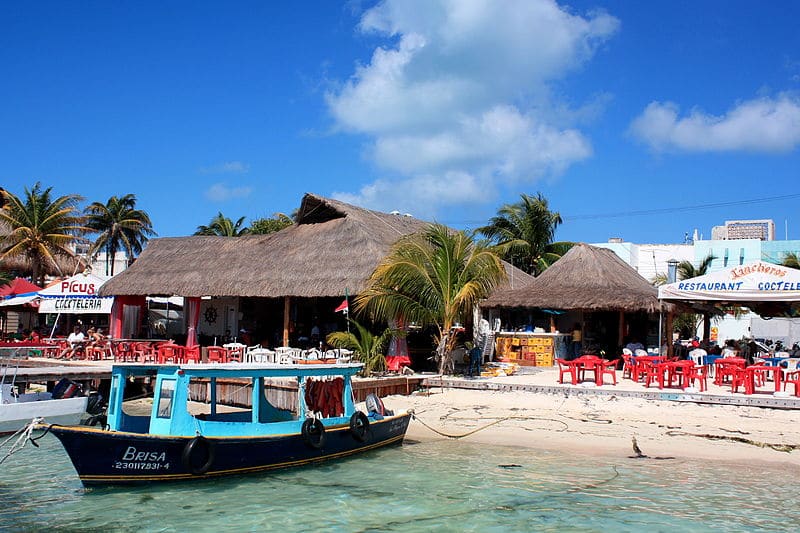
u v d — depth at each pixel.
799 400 17.61
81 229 53.41
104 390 23.27
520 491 12.45
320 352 23.66
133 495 12.11
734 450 14.88
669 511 11.30
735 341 27.09
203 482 12.78
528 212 52.72
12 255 46.88
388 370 23.42
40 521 10.86
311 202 30.89
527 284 32.19
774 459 14.26
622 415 17.98
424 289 23.50
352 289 25.25
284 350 23.28
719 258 56.44
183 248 33.47
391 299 22.94
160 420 13.19
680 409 18.25
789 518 10.96
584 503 11.76
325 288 25.95
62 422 18.33
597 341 32.38
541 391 20.64
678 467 13.86
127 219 60.75
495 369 24.73
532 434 16.70
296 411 20.17
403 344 24.00
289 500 11.97
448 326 23.53
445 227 24.11
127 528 10.55
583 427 17.05
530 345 28.80
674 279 27.47
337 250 27.83
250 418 15.93
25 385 23.48
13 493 12.26
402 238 24.52
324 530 10.50
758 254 55.53
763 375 20.97
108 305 32.31
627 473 13.52
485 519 10.98
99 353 29.27
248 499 12.02
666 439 15.79
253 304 33.06
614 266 31.75
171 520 10.91
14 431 17.34
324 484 12.95
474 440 16.47
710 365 23.52
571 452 15.15
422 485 12.86
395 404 20.23
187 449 12.41
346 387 15.82
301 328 31.94
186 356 24.59
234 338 31.98
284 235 31.44
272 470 13.59
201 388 22.69
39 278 50.44
